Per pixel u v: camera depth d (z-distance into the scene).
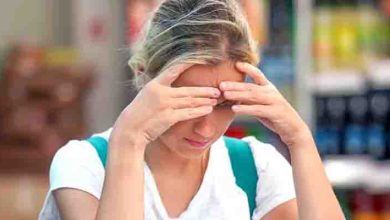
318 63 9.24
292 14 9.09
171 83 3.54
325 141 9.43
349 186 9.36
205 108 3.49
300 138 3.77
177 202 3.85
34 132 9.67
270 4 9.08
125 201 3.52
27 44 10.70
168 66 3.54
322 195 3.75
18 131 9.68
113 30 10.76
